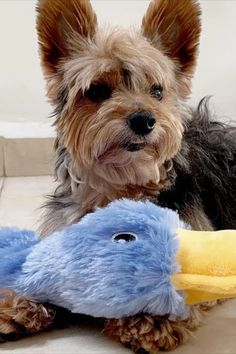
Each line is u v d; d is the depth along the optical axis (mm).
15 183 893
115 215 429
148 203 450
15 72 953
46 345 427
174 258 399
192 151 601
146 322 414
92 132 514
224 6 960
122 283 398
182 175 572
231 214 608
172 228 424
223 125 678
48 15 526
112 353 417
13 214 742
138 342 415
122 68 520
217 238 413
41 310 438
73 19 541
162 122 519
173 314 416
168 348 421
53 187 832
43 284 430
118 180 543
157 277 394
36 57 948
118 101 510
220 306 503
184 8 549
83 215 553
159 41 565
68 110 530
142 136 505
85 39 540
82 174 546
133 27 591
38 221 654
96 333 444
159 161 535
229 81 994
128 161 528
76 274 410
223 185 610
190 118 630
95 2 950
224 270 398
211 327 461
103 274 402
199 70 983
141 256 400
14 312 431
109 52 522
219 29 970
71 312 451
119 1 953
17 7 929
